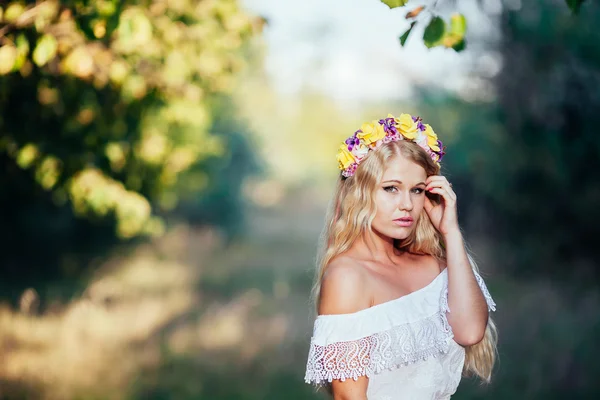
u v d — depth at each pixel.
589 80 14.79
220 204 31.83
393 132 3.05
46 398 7.70
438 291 3.08
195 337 11.05
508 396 7.62
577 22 14.38
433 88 21.08
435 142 3.15
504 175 16.38
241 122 33.06
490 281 15.43
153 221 8.48
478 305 3.05
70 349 9.69
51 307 12.54
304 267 21.33
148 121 8.71
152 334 11.16
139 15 4.88
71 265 18.56
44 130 7.32
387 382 2.85
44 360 9.12
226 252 25.47
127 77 6.79
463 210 18.34
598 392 7.64
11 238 17.62
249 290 16.38
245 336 11.25
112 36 6.13
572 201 15.71
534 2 15.05
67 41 5.53
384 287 2.93
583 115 15.00
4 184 10.71
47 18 4.95
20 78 6.68
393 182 2.96
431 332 2.93
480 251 17.23
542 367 8.63
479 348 3.28
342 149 3.07
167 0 6.57
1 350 9.31
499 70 15.88
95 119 7.39
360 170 3.00
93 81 6.61
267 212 52.28
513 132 16.08
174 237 28.39
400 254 3.19
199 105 8.27
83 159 7.27
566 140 15.39
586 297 12.80
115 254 21.95
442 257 3.32
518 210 16.42
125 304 13.82
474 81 16.72
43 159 7.13
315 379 2.82
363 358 2.79
